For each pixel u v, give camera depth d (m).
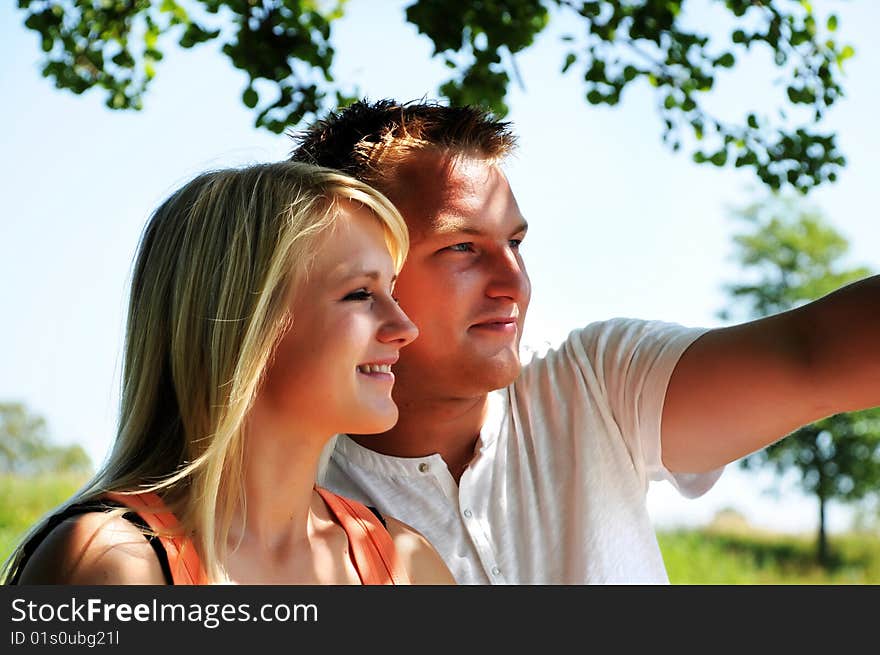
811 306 1.57
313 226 1.33
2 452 11.41
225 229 1.35
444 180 1.67
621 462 1.71
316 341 1.31
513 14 3.09
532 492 1.73
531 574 1.68
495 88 3.01
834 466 20.03
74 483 8.66
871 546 18.92
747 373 1.58
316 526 1.41
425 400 1.70
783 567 18.02
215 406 1.30
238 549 1.30
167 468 1.32
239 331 1.31
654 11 3.14
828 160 3.12
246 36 2.91
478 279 1.66
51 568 1.19
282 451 1.33
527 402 1.80
